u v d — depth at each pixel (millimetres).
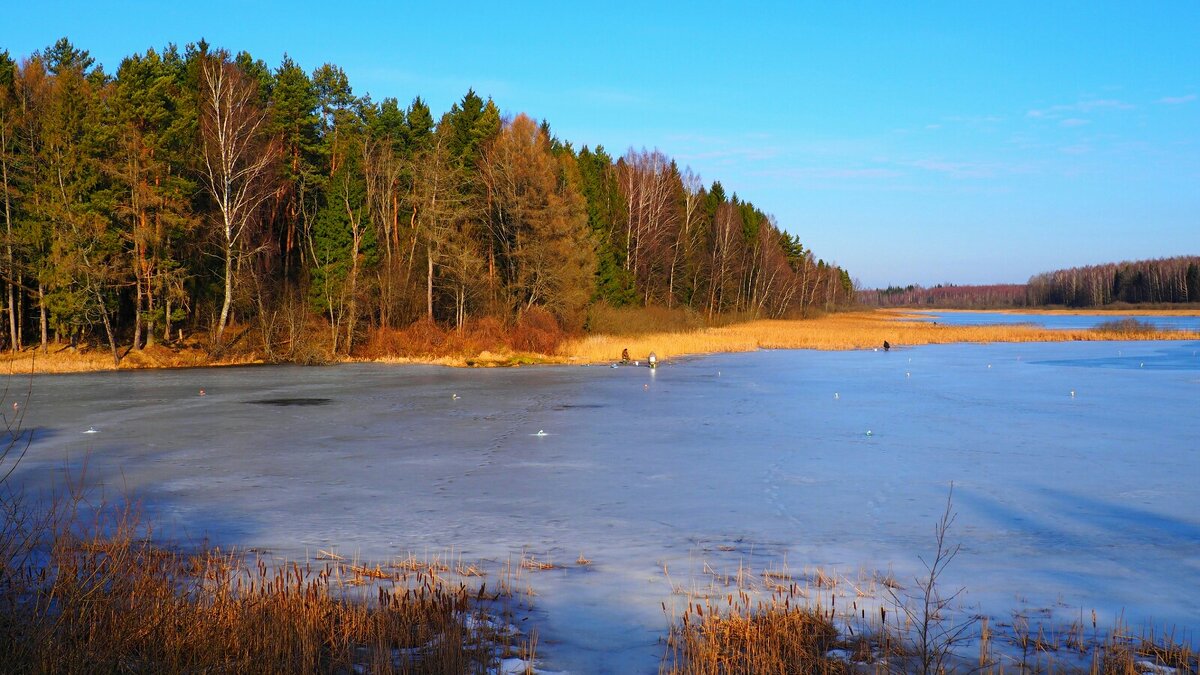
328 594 9164
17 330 50594
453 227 55938
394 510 14188
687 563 11031
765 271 117375
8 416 26219
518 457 19297
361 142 60344
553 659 7602
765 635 7926
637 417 26172
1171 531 12922
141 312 47844
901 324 112188
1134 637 8312
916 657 7680
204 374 41969
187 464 18406
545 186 56500
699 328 80625
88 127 45375
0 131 45156
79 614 7371
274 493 15531
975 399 31312
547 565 10859
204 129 50938
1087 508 14445
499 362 49719
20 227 46125
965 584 10172
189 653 7102
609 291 73312
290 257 60938
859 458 19219
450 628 7902
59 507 14062
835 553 11625
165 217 46312
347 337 52219
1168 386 36000
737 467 18125
